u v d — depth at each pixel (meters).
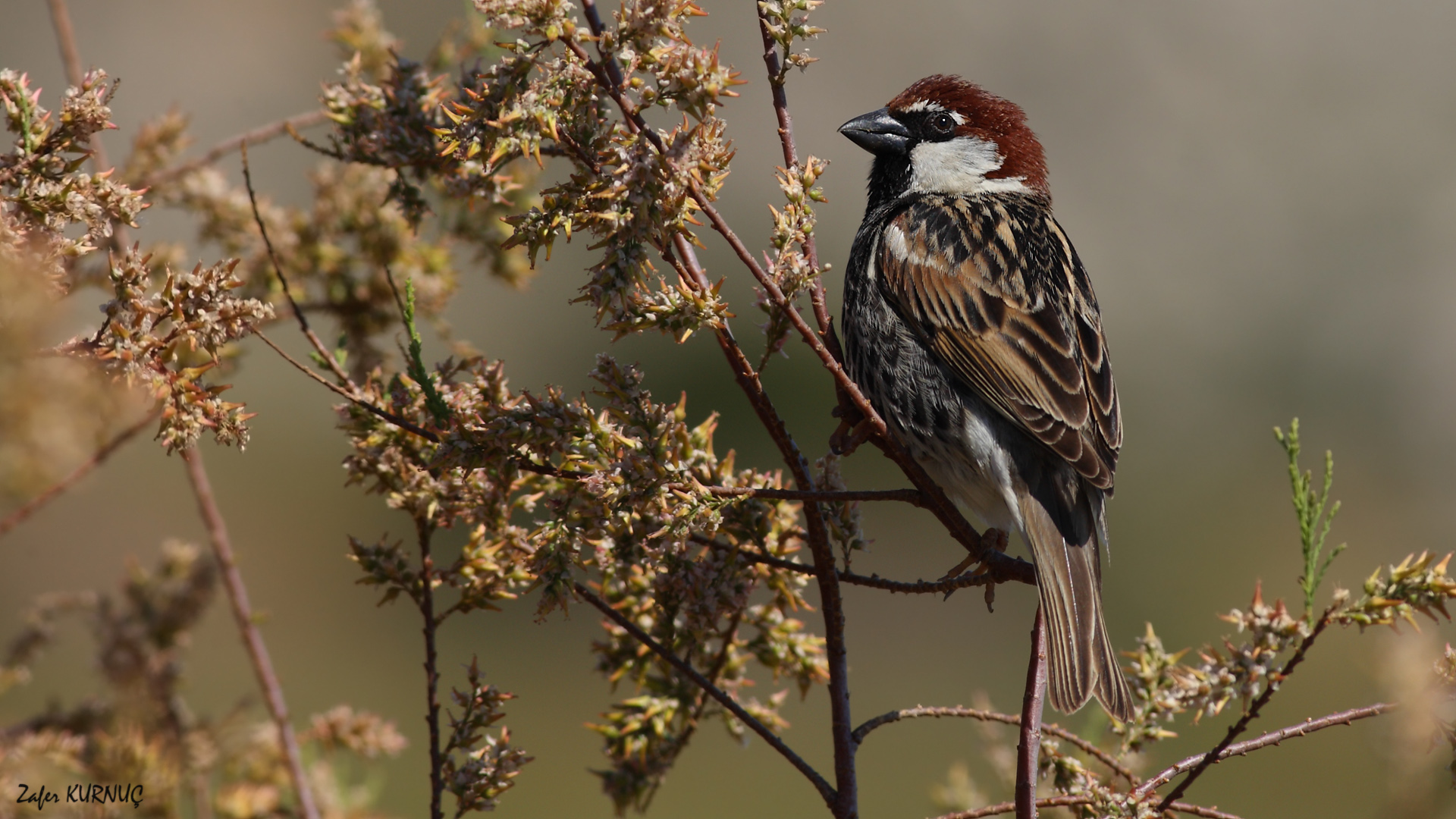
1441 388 23.09
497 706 5.05
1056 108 26.91
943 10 27.05
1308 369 23.69
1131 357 23.88
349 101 6.19
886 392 7.60
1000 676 16.25
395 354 7.39
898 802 12.97
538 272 7.38
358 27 6.73
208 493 5.68
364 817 5.93
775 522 5.70
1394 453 22.50
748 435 19.61
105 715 5.63
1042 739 5.52
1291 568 19.61
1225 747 4.94
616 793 5.83
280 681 5.85
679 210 4.62
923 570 18.55
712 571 5.27
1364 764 13.16
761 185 22.27
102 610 5.73
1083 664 6.40
